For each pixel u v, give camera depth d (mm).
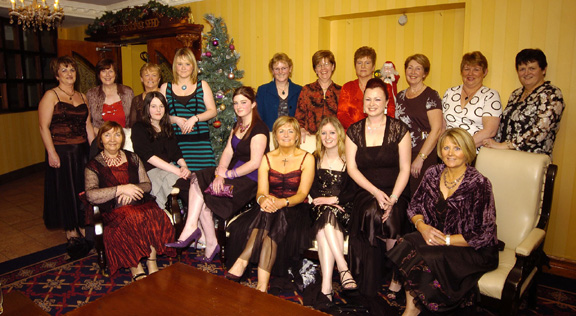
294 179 3273
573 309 3029
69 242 3955
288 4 5000
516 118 3395
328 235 2996
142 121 3717
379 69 4688
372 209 2977
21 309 2072
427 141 3588
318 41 4863
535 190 2842
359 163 3176
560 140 3561
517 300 2445
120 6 6828
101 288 3299
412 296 2635
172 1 5977
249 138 3533
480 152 3092
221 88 4836
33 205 5496
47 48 7527
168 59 6031
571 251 3631
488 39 3744
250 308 2068
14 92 6934
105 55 6832
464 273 2494
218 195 3416
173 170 3670
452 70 4391
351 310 2863
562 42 3439
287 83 4406
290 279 3307
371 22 4777
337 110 4066
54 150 3836
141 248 3250
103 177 3354
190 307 2068
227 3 5508
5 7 5973
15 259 3834
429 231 2695
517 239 2871
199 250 4020
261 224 3086
